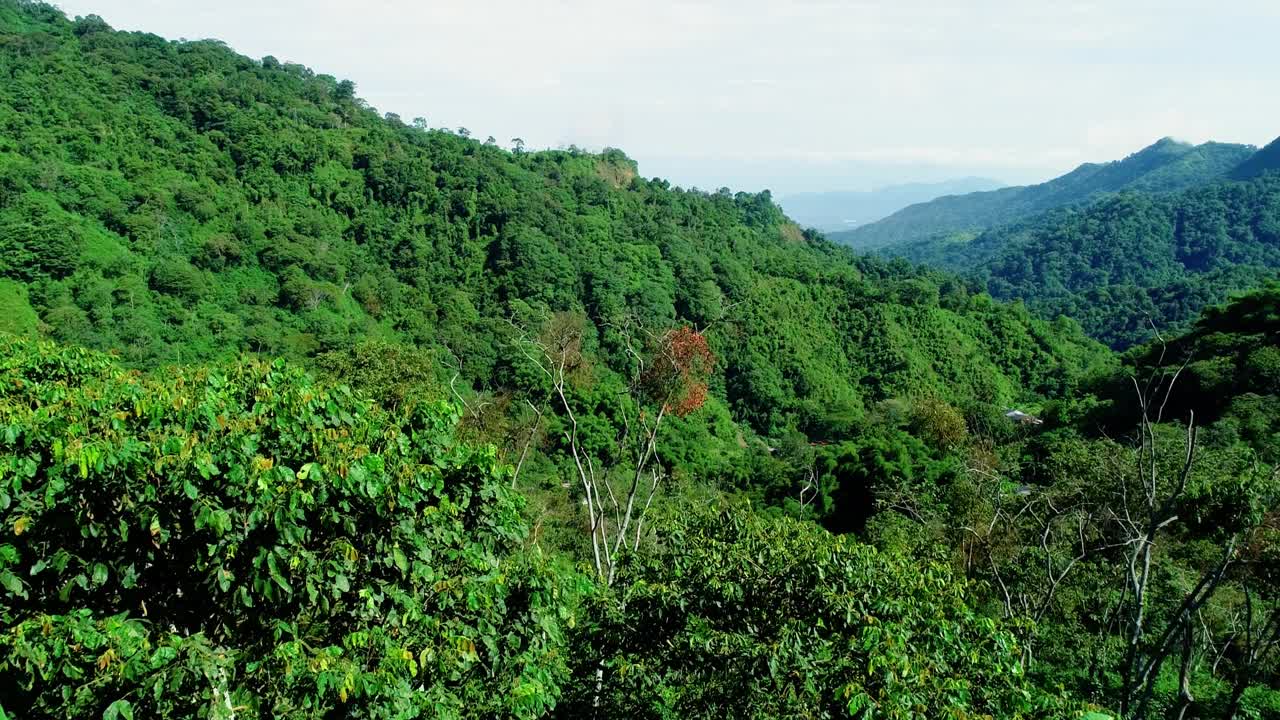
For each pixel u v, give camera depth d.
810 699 6.00
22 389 8.46
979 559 17.64
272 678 5.65
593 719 7.56
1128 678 9.93
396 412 8.47
